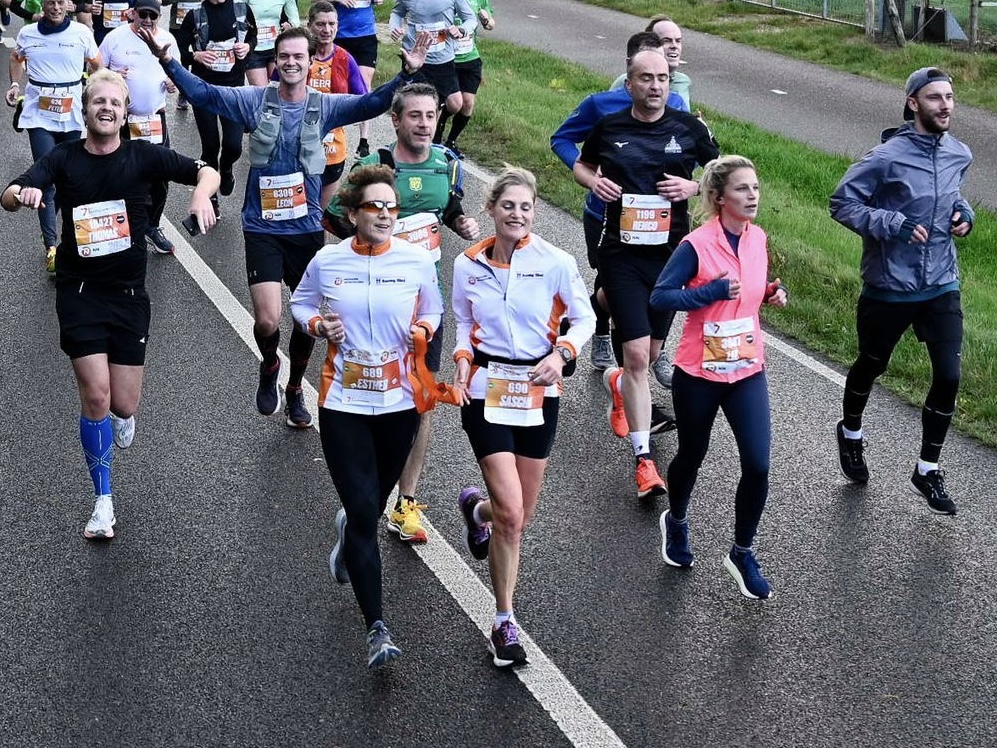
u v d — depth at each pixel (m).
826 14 25.31
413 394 5.78
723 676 5.68
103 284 6.75
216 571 6.50
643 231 7.52
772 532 6.93
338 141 10.68
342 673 5.69
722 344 6.20
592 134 7.75
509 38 24.03
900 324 7.20
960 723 5.38
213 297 10.34
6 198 6.45
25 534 6.83
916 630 6.04
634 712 5.43
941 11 23.14
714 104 19.27
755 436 6.18
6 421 8.13
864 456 7.85
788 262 11.04
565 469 7.66
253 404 8.43
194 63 13.09
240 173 14.07
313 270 5.79
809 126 18.00
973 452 7.87
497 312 5.76
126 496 7.23
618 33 24.81
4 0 17.95
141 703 5.48
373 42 15.20
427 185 6.78
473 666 5.75
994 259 12.79
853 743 5.25
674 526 6.53
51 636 5.95
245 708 5.45
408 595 6.30
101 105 6.51
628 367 7.48
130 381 6.91
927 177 7.14
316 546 6.75
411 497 6.81
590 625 6.07
